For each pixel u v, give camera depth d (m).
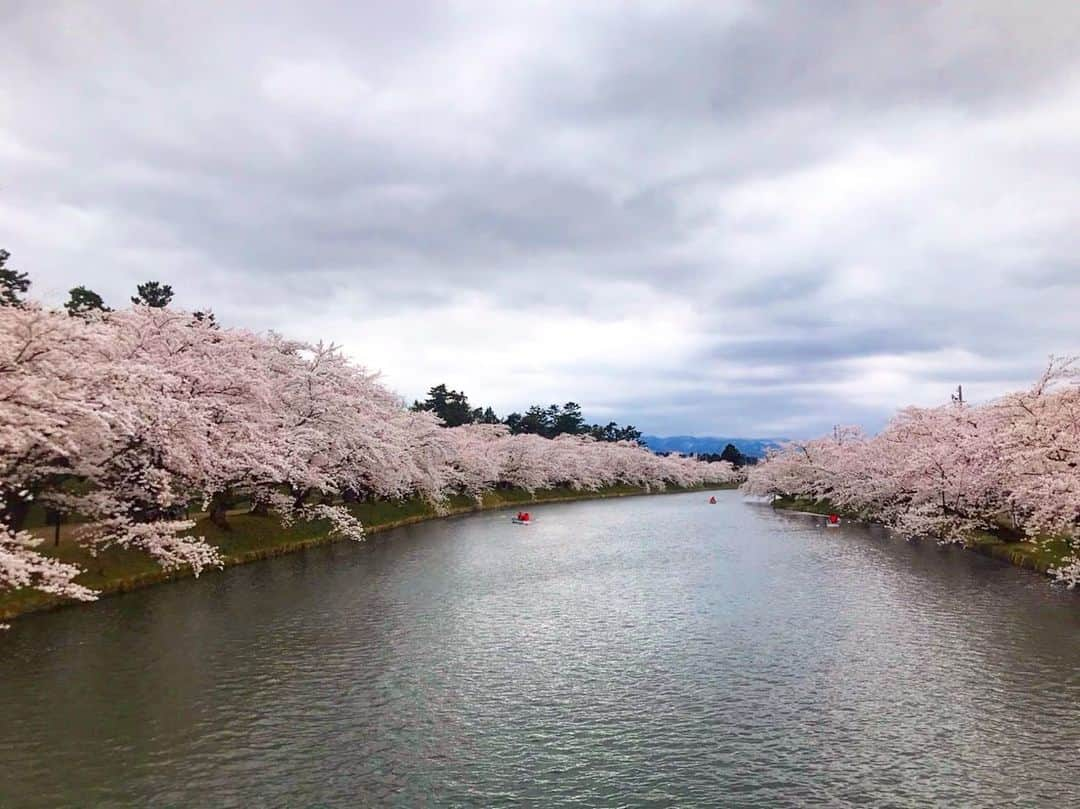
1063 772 13.12
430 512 60.28
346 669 18.64
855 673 18.50
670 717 15.72
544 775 13.08
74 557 25.62
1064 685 17.41
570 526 55.78
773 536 48.34
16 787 12.43
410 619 23.75
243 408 30.47
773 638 21.81
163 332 29.52
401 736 14.66
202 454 25.98
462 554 38.56
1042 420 32.22
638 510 75.38
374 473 43.84
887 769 13.29
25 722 15.02
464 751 14.02
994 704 16.30
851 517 62.06
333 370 40.72
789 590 29.05
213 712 15.69
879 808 11.94
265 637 21.22
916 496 44.28
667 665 19.30
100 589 24.66
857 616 24.41
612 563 36.19
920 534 42.72
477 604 26.20
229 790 12.42
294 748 14.04
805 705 16.39
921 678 18.05
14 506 24.02
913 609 25.27
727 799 12.25
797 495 78.56
